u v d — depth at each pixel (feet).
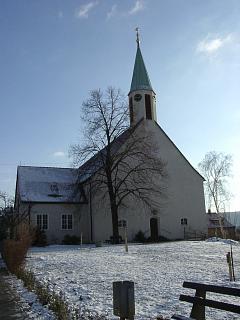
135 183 153.07
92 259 81.05
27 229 83.51
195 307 26.99
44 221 151.94
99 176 150.61
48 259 83.71
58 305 34.83
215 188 226.99
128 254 90.89
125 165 152.35
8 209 120.37
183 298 28.53
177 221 162.30
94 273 60.59
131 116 163.94
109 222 153.07
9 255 67.10
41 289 43.73
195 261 73.56
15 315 35.96
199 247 102.17
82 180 164.14
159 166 152.76
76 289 46.57
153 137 164.25
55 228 152.56
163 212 160.35
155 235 159.12
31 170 169.58
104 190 152.05
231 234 199.72
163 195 160.76
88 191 156.66
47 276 59.41
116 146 156.35
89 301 39.63
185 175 167.94
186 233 162.91
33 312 36.60
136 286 47.39
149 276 55.83
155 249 99.81
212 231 217.97
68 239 149.69
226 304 24.81
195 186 169.27
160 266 67.51
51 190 159.84
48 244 145.79
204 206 169.07
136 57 174.81
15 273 63.82
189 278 53.26
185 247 102.73
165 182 162.81
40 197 154.51
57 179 168.14
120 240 142.31
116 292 26.43
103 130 143.02
